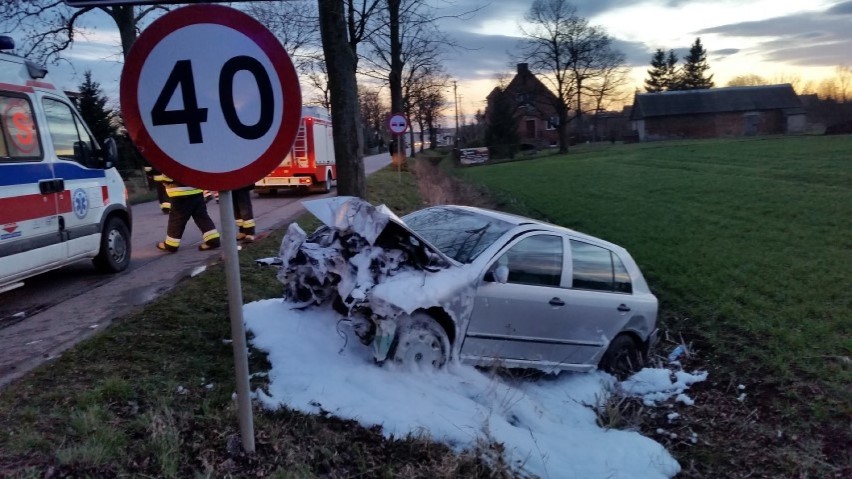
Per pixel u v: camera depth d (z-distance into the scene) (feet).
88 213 25.70
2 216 20.92
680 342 26.18
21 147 22.25
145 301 22.58
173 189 32.12
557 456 15.19
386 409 14.73
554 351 19.97
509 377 19.10
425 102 186.70
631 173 108.37
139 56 10.23
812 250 40.01
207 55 10.39
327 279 18.54
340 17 31.55
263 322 18.71
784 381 20.74
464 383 17.17
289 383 15.52
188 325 18.93
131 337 17.54
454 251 19.38
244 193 33.53
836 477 15.40
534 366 19.60
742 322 26.86
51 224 23.29
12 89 22.06
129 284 25.57
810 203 59.82
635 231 50.96
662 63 363.35
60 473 10.64
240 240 33.78
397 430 14.08
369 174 96.53
